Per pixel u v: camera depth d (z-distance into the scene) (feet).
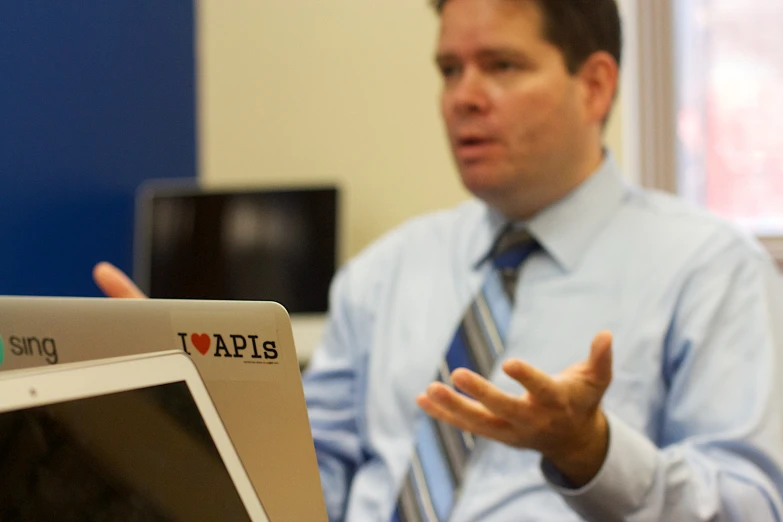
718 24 8.93
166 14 9.98
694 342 4.76
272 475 2.79
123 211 9.50
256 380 2.70
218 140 10.05
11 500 1.97
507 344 5.15
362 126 9.28
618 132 8.50
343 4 9.35
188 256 9.03
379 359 5.59
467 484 4.86
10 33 8.08
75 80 8.86
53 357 3.02
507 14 5.05
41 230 8.43
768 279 5.00
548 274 5.27
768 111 8.87
